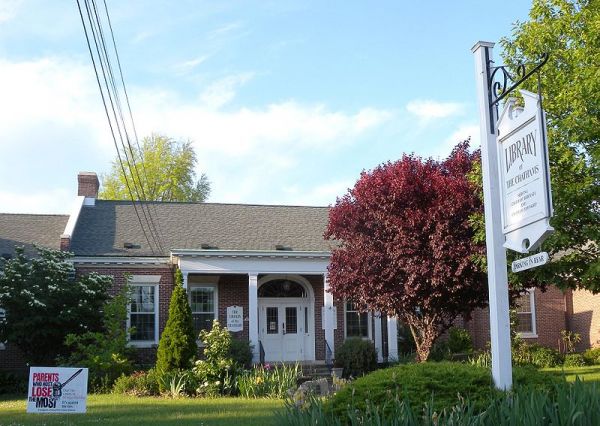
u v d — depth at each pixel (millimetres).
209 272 27016
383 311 19906
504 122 8922
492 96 9352
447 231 17469
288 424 7668
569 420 6316
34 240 28281
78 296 24078
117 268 27031
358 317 29328
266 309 29219
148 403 18219
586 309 31047
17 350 25672
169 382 20625
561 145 14039
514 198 8617
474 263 16922
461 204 17422
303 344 29234
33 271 24000
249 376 21062
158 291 27266
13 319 23297
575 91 13930
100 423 14148
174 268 27328
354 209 19609
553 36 15055
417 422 6855
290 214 32188
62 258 25094
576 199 13828
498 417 6902
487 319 30062
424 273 17688
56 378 13617
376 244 19156
